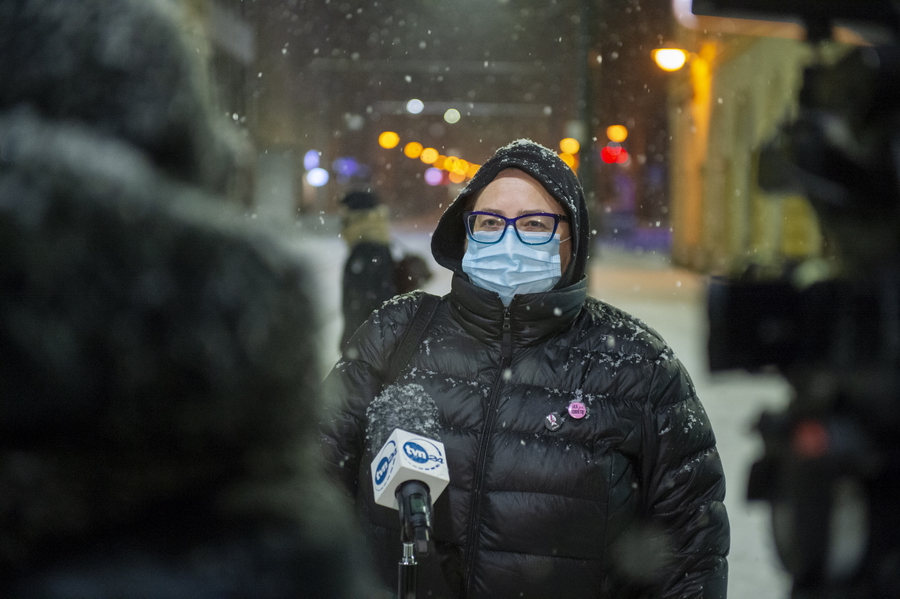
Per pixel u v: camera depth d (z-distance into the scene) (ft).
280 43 86.84
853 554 3.59
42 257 2.21
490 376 7.30
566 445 7.02
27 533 2.34
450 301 7.70
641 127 83.41
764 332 3.84
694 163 66.85
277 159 83.05
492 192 7.77
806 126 3.82
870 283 3.63
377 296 15.42
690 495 7.20
